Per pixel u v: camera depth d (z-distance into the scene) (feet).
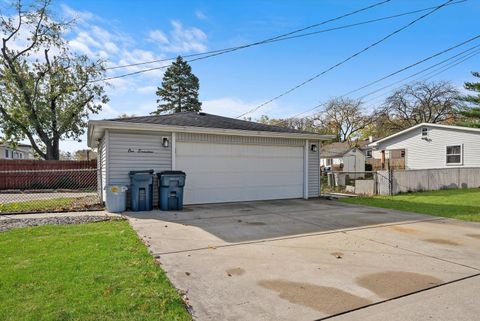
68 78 75.61
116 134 29.63
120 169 29.76
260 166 36.78
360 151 94.73
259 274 12.66
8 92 68.95
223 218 24.99
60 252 14.82
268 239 18.31
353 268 13.43
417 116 110.52
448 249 16.44
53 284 10.93
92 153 110.01
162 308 9.41
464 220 24.75
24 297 9.91
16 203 35.27
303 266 13.65
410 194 44.68
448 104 104.42
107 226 21.39
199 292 10.88
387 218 25.35
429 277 12.45
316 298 10.53
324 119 139.64
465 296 10.73
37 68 72.28
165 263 13.79
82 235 18.45
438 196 41.86
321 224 22.77
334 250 16.14
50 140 73.82
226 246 16.75
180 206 29.48
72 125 77.56
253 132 34.99
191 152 32.86
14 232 19.20
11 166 59.57
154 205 30.86
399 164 72.74
